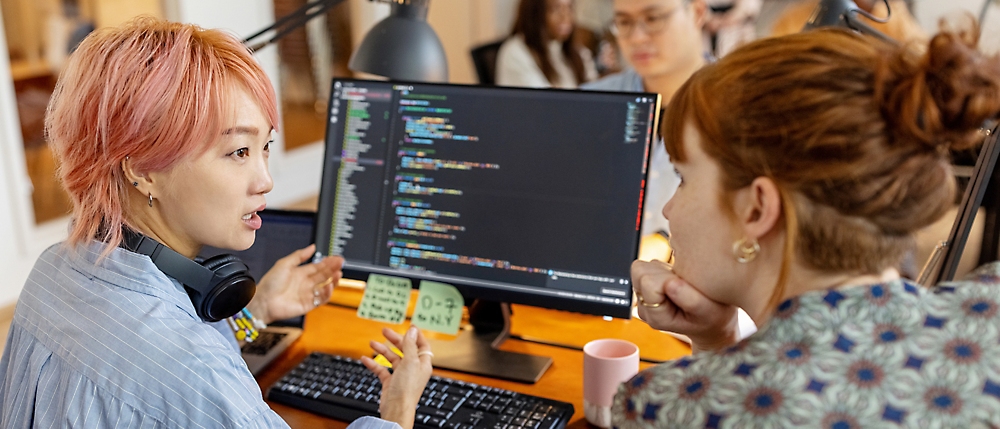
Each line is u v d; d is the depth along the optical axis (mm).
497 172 1311
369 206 1386
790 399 638
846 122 638
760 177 691
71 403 841
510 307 1427
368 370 1224
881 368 646
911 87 626
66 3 3387
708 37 3871
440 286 1343
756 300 764
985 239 1088
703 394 675
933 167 669
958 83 624
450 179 1337
